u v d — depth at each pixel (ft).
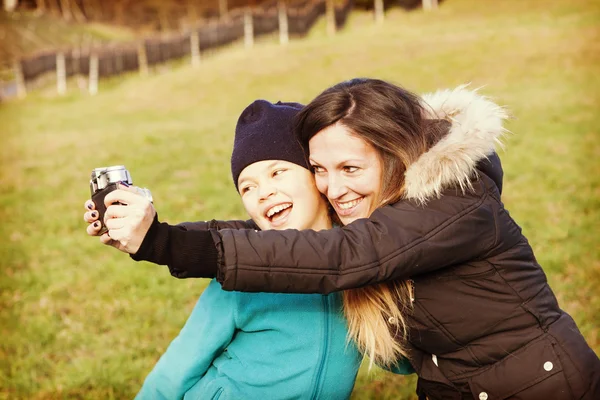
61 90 72.74
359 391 11.50
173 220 23.22
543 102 37.50
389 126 6.39
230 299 6.39
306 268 5.62
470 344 6.77
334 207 6.77
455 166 6.28
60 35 122.62
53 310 16.42
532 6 75.31
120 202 5.19
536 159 26.89
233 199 25.22
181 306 15.99
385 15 89.56
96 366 13.23
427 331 6.82
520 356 6.63
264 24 82.69
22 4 137.28
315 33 85.46
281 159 6.65
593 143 28.81
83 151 38.83
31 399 12.37
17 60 73.10
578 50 51.21
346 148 6.40
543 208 20.86
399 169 6.53
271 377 6.33
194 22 152.15
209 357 6.43
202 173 29.94
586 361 6.70
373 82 6.88
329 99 6.51
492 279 6.61
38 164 36.65
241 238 5.53
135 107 55.01
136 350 13.92
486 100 7.03
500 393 6.68
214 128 41.65
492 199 6.67
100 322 15.56
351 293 6.62
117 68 75.66
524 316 6.68
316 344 6.43
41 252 21.35
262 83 55.36
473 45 57.41
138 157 34.91
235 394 6.31
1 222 25.41
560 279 15.43
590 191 22.44
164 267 18.53
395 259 5.93
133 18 157.69
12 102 67.05
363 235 5.94
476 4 82.43
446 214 6.23
